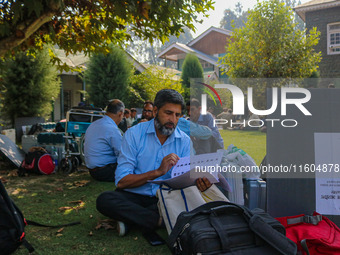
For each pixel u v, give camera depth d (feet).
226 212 6.15
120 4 10.96
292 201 7.36
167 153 9.81
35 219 11.22
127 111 27.43
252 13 36.19
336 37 53.57
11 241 7.77
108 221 10.88
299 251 6.61
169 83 56.39
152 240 9.16
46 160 19.42
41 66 39.88
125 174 9.50
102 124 17.04
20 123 39.78
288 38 35.45
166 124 9.36
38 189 15.90
